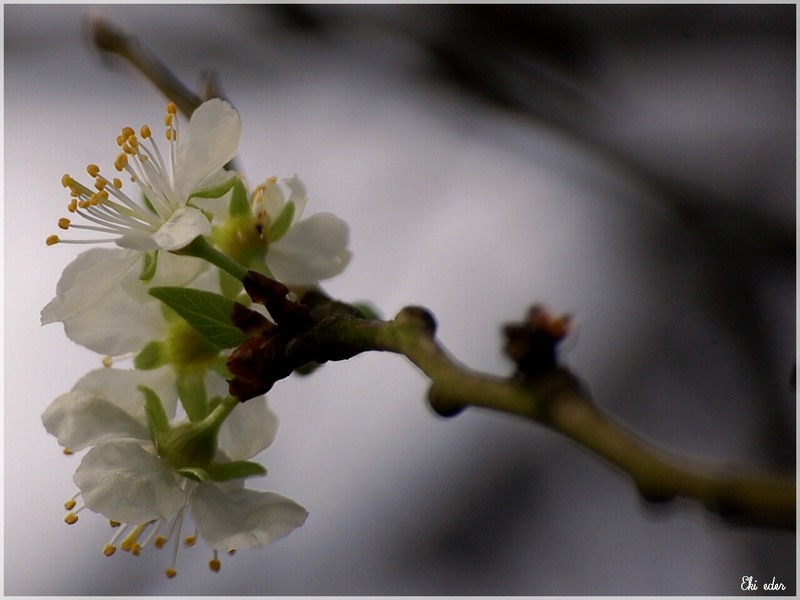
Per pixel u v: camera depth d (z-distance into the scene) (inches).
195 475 11.5
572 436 10.1
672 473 9.8
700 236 17.4
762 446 17.5
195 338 11.7
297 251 11.8
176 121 11.9
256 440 11.7
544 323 10.2
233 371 11.2
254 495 11.6
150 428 11.6
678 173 17.1
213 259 11.3
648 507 9.9
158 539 11.7
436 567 17.6
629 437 10.0
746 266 17.7
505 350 10.3
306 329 11.3
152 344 11.8
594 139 17.2
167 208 11.6
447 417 10.4
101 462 11.5
